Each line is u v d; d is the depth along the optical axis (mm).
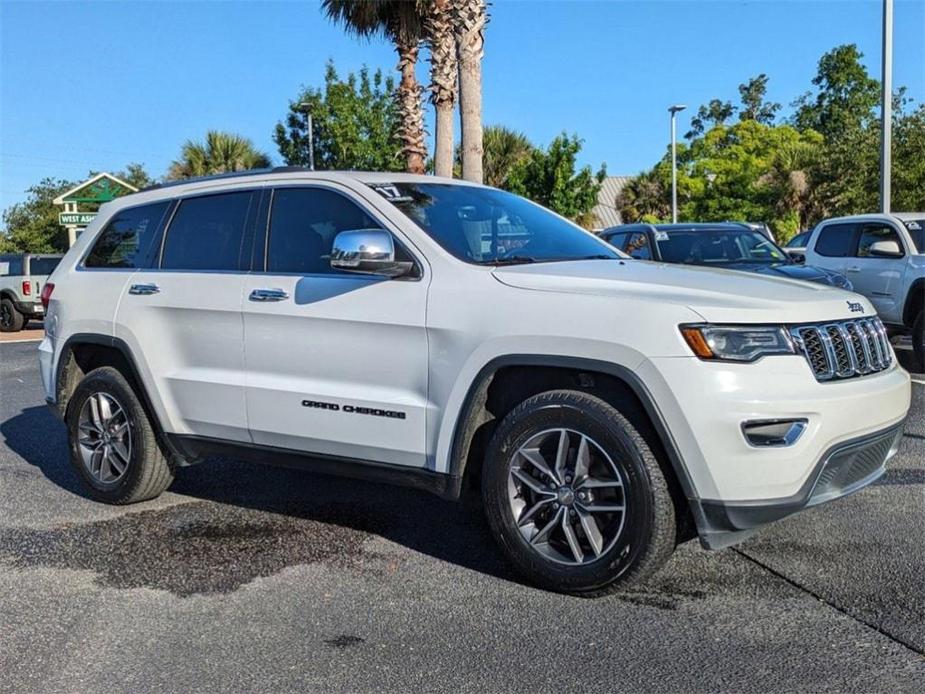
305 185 4883
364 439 4441
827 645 3461
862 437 3820
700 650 3447
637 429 3777
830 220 12422
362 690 3205
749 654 3404
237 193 5164
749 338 3637
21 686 3256
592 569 3867
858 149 27375
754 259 10570
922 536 4652
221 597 4062
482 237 4629
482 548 4680
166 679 3301
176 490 5910
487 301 4074
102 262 5770
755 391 3566
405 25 16953
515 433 4016
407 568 4398
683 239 10828
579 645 3514
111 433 5574
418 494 5727
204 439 5129
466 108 12031
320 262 4707
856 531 4746
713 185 38875
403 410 4293
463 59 11953
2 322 21188
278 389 4703
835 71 56688
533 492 4047
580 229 5340
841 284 9883
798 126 58531
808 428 3625
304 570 4391
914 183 25219
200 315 5023
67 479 6305
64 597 4086
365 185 4684
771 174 36781
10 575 4371
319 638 3623
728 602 3883
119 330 5379
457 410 4125
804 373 3666
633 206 41812
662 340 3645
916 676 3207
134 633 3695
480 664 3379
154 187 5746
